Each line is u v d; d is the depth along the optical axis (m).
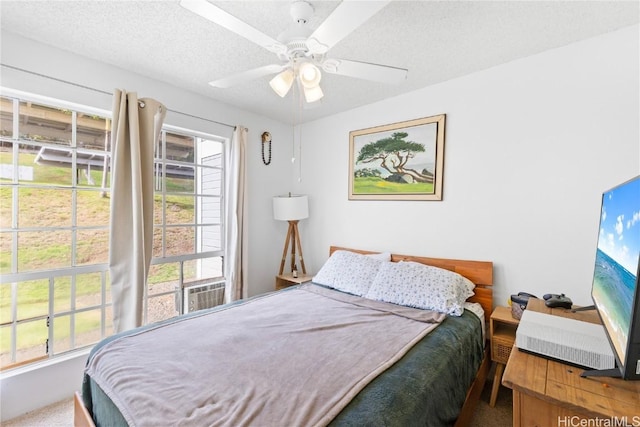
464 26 1.71
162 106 2.34
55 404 1.90
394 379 1.18
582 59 1.88
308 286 2.61
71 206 2.18
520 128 2.11
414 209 2.65
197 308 2.88
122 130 2.11
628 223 0.95
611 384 0.89
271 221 3.43
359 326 1.72
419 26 1.71
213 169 3.05
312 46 1.36
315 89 1.60
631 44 1.73
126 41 1.88
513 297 1.91
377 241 2.91
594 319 1.31
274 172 3.44
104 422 1.19
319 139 3.38
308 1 1.48
